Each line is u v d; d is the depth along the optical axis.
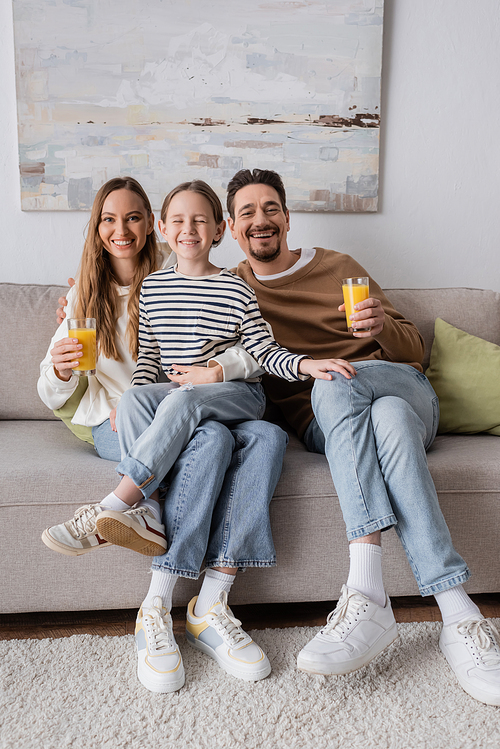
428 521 1.20
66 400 1.53
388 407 1.27
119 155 2.00
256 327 1.50
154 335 1.54
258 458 1.30
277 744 0.99
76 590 1.32
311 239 2.12
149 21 1.96
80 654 1.23
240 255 2.09
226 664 1.18
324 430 1.30
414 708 1.08
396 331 1.59
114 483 1.31
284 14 2.00
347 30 2.02
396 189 2.14
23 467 1.33
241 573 1.35
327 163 2.07
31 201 1.99
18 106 1.95
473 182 2.17
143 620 1.21
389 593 1.38
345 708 1.08
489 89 2.14
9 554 1.30
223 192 2.04
